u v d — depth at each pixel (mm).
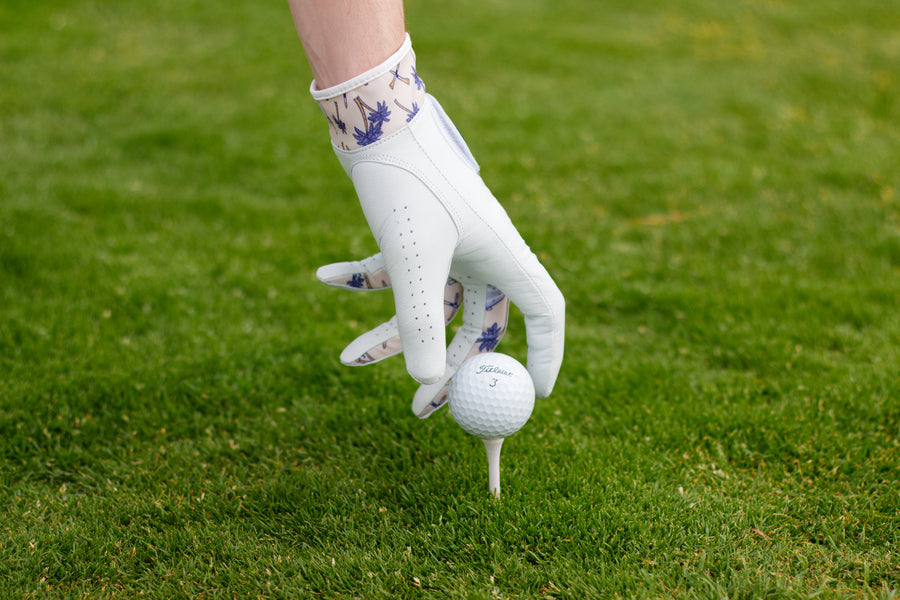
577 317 3740
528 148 5707
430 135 1778
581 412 2926
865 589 2035
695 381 3133
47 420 2820
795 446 2629
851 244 4285
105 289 3686
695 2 9914
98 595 2088
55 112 6023
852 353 3264
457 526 2289
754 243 4348
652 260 4238
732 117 6352
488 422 2059
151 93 6484
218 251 4180
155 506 2410
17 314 3439
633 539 2189
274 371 3191
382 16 1670
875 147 5633
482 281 2014
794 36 8602
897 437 2672
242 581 2121
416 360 1847
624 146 5785
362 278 2117
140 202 4652
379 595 2051
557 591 2053
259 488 2510
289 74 7047
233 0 9180
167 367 3168
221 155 5402
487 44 8070
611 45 8195
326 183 5074
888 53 7867
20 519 2383
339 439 2814
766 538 2225
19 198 4539
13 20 8055
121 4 8797
